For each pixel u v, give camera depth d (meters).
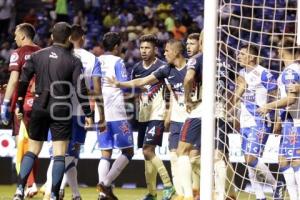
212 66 15.55
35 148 19.61
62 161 19.20
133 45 44.09
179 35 45.94
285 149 20.08
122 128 22.20
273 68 23.31
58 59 19.22
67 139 19.33
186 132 20.45
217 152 17.78
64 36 19.39
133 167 29.69
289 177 20.31
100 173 22.30
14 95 22.62
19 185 19.42
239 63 20.31
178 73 21.45
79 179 29.73
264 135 21.17
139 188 29.44
